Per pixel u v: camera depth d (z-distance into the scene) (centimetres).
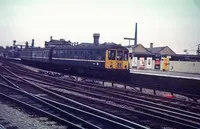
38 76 3150
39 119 1105
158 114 1307
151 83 2750
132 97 1897
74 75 3612
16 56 6906
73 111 1291
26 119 1103
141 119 1237
